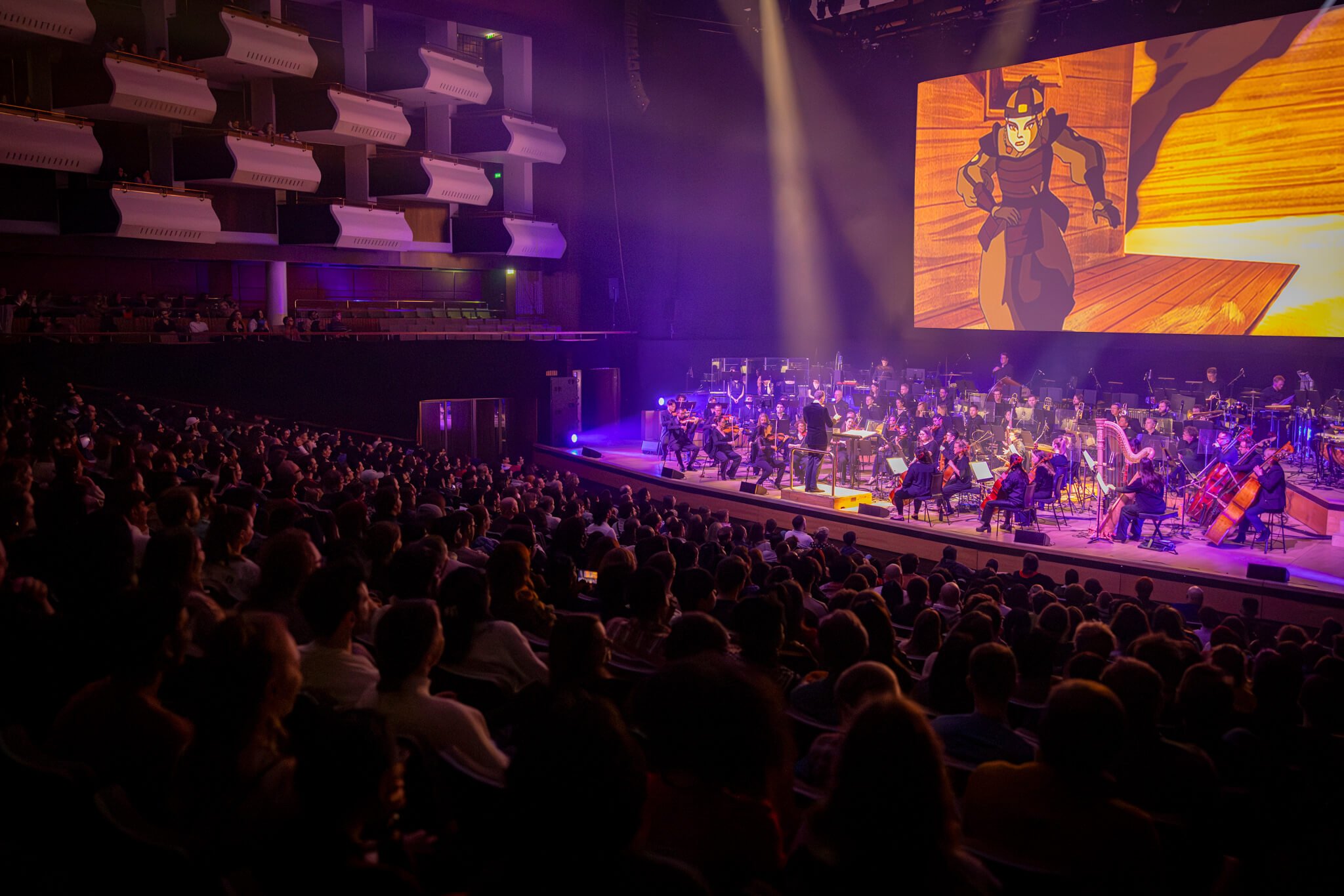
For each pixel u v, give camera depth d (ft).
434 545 19.03
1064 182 73.05
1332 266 60.75
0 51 66.64
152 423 48.80
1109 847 8.66
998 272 77.61
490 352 84.99
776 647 14.60
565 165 100.27
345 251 87.10
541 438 89.35
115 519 14.47
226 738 8.38
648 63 86.58
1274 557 47.01
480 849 9.65
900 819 6.11
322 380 73.67
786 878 7.06
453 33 91.71
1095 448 57.47
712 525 37.65
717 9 80.79
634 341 96.17
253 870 7.56
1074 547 49.67
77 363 57.98
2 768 8.70
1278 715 14.48
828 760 11.23
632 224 97.76
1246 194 64.08
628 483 74.90
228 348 66.69
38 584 13.78
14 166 63.93
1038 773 9.07
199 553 14.23
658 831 7.68
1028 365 81.15
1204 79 65.36
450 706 10.47
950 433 61.62
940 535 52.85
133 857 7.84
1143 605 34.09
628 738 5.96
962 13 71.41
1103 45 70.18
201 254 75.87
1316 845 12.84
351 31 83.61
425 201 92.99
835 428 65.77
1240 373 69.77
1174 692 15.43
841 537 58.13
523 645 13.71
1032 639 17.25
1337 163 60.03
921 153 81.61
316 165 78.95
